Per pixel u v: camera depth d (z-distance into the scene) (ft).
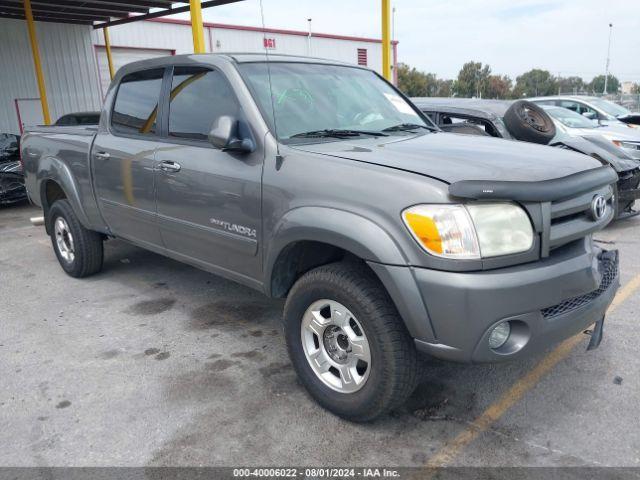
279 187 9.64
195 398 10.29
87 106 57.57
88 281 17.19
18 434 9.29
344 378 9.27
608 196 9.58
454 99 25.70
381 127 11.98
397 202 8.05
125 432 9.29
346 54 81.00
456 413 9.66
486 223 7.76
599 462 8.28
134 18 48.26
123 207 14.06
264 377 11.03
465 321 7.68
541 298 7.94
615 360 11.28
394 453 8.62
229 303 15.07
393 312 8.45
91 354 12.17
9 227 26.25
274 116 10.55
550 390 10.28
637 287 15.46
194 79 12.11
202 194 11.30
